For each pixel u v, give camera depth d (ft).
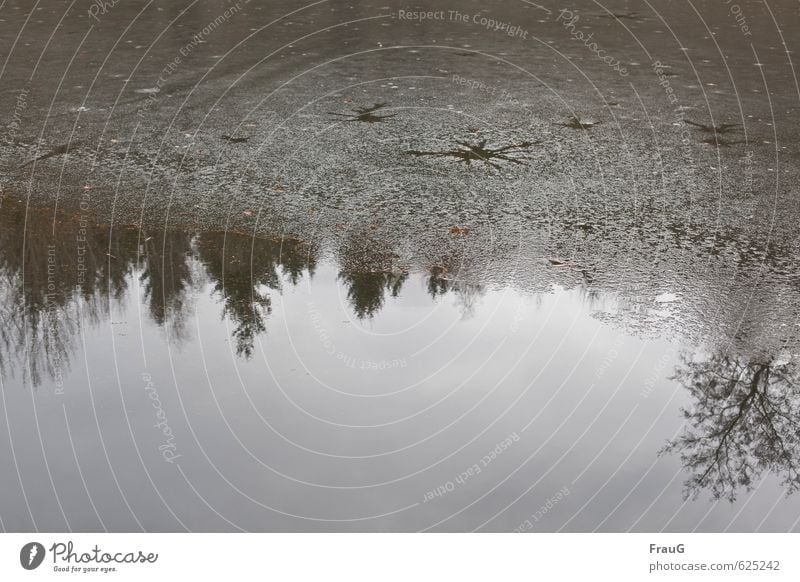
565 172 20.35
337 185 19.39
